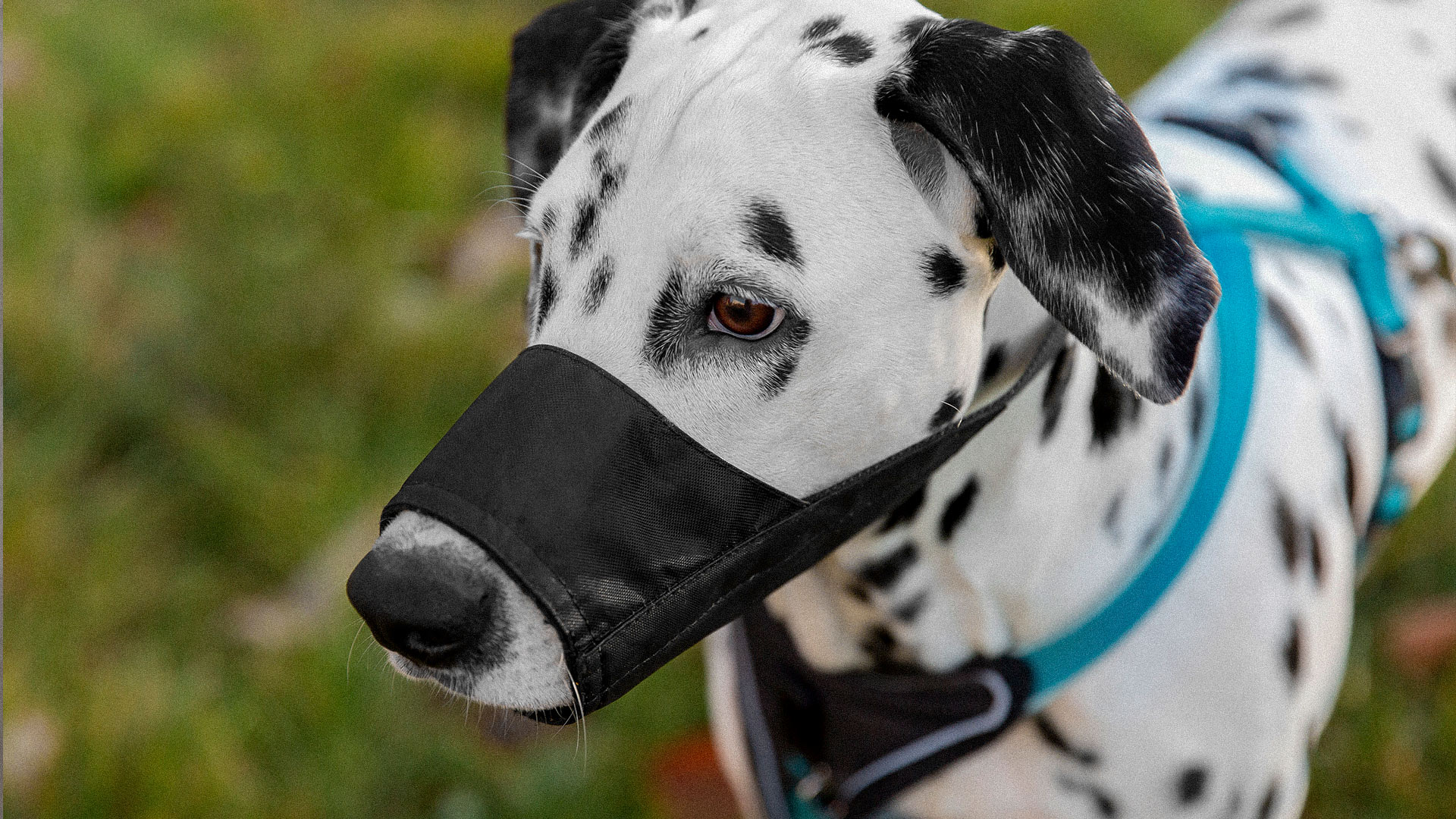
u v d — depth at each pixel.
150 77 4.64
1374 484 2.10
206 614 3.10
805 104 1.32
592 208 1.33
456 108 4.71
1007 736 1.84
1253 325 1.81
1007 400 1.51
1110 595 1.71
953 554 1.65
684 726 2.96
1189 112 2.42
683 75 1.36
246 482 3.29
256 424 3.50
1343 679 3.00
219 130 4.39
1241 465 1.78
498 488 1.27
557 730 2.91
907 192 1.33
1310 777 2.82
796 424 1.35
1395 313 2.07
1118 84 4.98
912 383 1.37
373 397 3.55
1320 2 2.69
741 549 1.36
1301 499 1.83
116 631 3.01
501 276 3.90
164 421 3.45
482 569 1.28
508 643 1.29
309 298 3.68
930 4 5.21
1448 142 2.42
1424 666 3.04
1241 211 1.93
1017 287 1.48
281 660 2.91
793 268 1.29
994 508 1.62
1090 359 1.63
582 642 1.29
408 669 1.41
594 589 1.28
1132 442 1.67
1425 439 2.27
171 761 2.66
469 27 5.03
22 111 4.29
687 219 1.28
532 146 1.68
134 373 3.52
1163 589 1.71
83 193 4.11
